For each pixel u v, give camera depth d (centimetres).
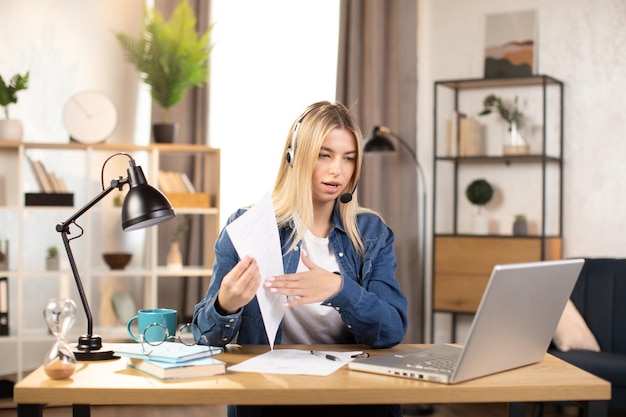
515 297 175
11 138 463
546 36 507
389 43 535
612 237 492
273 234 192
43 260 501
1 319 453
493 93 524
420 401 170
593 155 496
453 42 537
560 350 414
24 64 502
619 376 385
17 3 502
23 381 173
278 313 195
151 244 474
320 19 541
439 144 539
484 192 512
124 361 195
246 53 535
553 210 507
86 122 465
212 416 432
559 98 505
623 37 489
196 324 211
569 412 453
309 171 216
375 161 527
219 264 214
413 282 532
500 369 185
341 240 229
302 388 168
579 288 445
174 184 481
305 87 539
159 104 486
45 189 465
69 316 177
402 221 531
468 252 493
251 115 535
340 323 228
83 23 513
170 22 475
